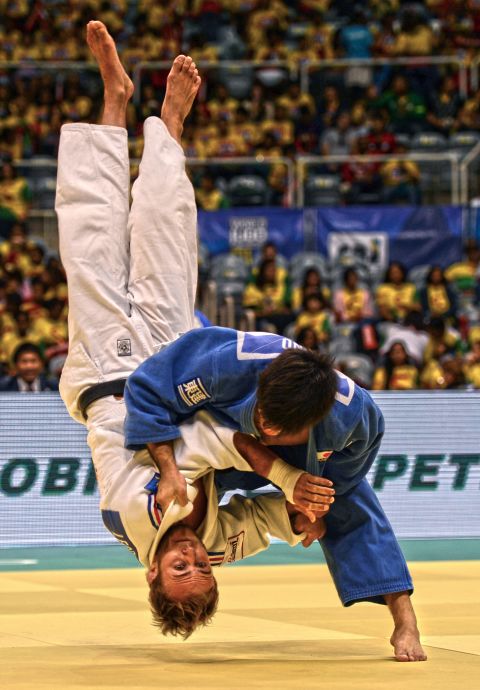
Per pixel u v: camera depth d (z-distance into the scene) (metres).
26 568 8.40
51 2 23.33
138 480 4.69
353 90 20.91
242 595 6.86
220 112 20.78
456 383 15.25
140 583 7.50
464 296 16.94
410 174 18.98
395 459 9.84
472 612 6.03
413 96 20.66
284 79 21.30
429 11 23.22
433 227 17.08
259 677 4.14
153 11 23.31
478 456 9.96
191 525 4.64
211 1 23.52
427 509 9.86
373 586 4.73
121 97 5.93
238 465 4.59
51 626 5.60
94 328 5.38
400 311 16.77
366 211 17.12
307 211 17.19
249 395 4.50
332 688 3.88
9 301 16.84
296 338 15.45
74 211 5.64
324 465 4.63
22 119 21.12
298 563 8.74
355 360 15.79
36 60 22.53
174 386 4.54
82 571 8.20
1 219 18.42
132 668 4.37
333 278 17.11
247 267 17.12
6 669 4.34
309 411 4.19
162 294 5.50
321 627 5.59
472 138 20.00
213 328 4.63
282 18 23.44
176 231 5.59
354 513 4.80
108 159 5.72
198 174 19.44
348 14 23.47
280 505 4.86
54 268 17.41
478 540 9.89
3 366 15.94
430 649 4.85
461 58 20.84
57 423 9.63
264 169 19.39
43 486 9.59
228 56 22.88
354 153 19.47
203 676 4.16
